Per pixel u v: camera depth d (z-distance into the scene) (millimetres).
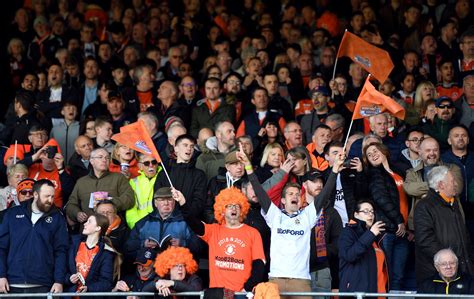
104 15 40156
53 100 34000
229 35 39031
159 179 27047
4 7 39844
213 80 32156
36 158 28141
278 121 31438
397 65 35344
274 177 26125
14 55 38281
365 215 24375
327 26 38906
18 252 25125
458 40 35625
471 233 27797
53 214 25375
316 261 25016
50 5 40812
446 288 24094
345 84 32750
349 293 22547
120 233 25656
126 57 36938
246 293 23016
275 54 36969
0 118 35469
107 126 29953
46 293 23156
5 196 28000
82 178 27547
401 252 26844
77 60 36625
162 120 32188
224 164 28250
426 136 28047
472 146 29703
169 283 23406
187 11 40375
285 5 40875
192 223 24219
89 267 24875
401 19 38875
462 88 32125
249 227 24469
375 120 29094
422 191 26859
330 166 27234
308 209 24297
